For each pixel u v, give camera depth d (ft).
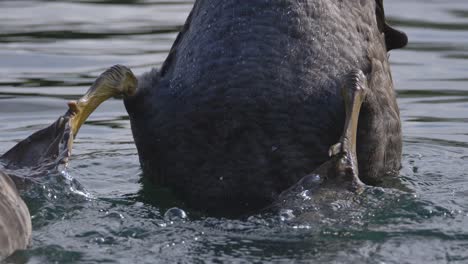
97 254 46.39
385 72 57.77
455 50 92.58
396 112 58.03
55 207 53.06
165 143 54.13
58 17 105.40
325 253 46.29
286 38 54.08
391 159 57.93
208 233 49.32
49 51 92.22
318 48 54.34
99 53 91.40
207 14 55.47
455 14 105.60
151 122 54.75
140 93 55.72
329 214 50.14
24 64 88.33
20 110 76.43
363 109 54.44
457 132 71.77
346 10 56.49
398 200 52.44
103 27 100.94
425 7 108.68
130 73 56.03
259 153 52.60
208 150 53.11
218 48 53.98
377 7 60.75
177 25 101.50
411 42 95.40
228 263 45.27
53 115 75.36
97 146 68.85
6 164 55.47
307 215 49.98
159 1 113.39
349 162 52.13
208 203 53.31
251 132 52.65
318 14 55.11
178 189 54.44
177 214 52.03
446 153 66.23
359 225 49.47
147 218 52.06
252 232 49.26
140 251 46.88
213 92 53.16
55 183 54.39
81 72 85.66
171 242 48.14
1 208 45.32
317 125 53.11
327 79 53.88
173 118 53.93
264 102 52.75
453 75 85.40
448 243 47.62
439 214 51.44
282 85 53.06
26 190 53.67
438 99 79.41
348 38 55.57
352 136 52.54
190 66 54.54
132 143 69.56
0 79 83.97
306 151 52.85
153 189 55.72
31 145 56.03
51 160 55.16
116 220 51.49
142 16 106.01
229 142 52.80
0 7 110.32
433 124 73.61
